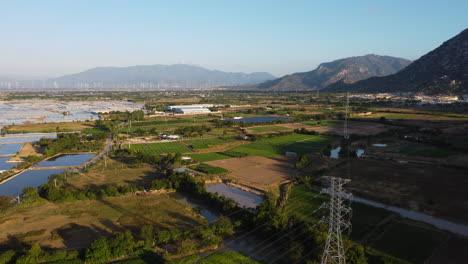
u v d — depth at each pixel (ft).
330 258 192.13
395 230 273.54
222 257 234.38
